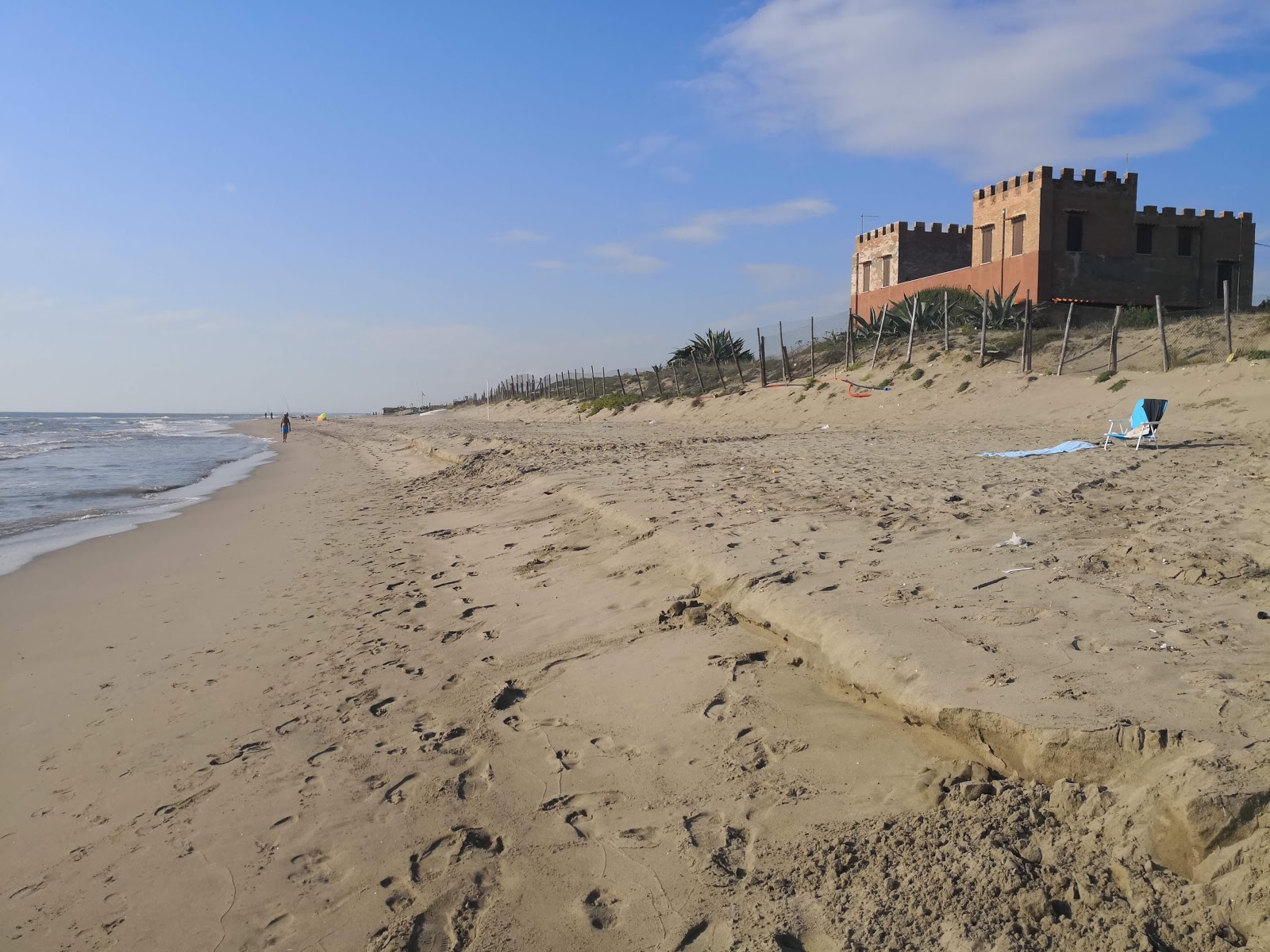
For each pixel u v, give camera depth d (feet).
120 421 387.55
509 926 11.36
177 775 16.69
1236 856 9.39
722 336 137.59
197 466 101.81
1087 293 104.06
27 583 34.55
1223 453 38.55
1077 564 19.90
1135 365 71.10
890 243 130.72
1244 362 58.54
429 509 48.14
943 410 72.95
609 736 16.21
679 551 25.58
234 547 41.09
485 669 20.59
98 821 15.21
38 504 62.08
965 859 10.74
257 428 273.33
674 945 10.64
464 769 15.75
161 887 13.03
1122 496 28.19
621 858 12.50
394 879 12.63
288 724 18.63
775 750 14.55
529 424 134.82
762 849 12.15
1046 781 11.89
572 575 27.27
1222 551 19.62
